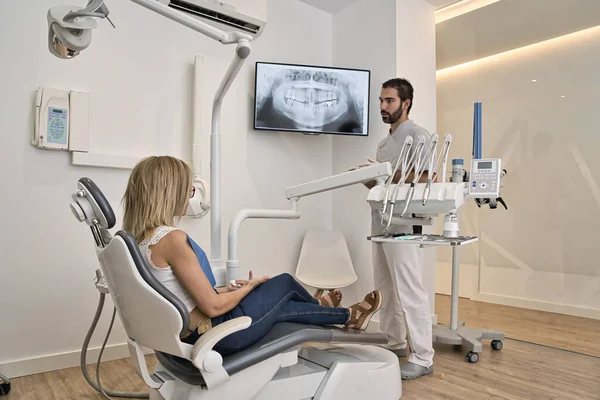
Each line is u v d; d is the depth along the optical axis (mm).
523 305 3404
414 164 1775
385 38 3406
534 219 3359
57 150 2520
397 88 2572
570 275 3170
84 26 1504
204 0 2014
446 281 3818
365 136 3557
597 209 3053
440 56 3881
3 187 2365
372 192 1855
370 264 3455
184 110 3000
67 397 2127
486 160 1676
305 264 3383
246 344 1594
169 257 1461
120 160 2689
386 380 1956
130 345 1594
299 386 1743
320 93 3395
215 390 1502
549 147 3291
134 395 2139
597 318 3037
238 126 3279
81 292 2602
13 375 2363
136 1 1628
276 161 3496
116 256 1358
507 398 2104
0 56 2359
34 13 2461
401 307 2438
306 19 3689
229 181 3221
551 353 2787
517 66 3461
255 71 3277
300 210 3617
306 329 1722
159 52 2900
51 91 2461
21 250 2414
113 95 2711
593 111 3082
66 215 2557
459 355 2762
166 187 1519
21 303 2410
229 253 2041
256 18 2209
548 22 3238
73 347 2570
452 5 3625
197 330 1528
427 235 1782
